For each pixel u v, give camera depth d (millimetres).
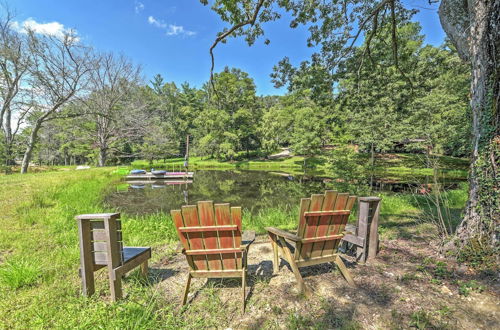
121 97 23062
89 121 23516
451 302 2000
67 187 9336
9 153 21125
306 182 15602
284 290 2297
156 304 2080
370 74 6645
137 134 23641
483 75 2693
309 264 2363
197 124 36562
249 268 2838
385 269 2652
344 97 7090
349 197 2311
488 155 2637
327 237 2330
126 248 2555
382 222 4812
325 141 20922
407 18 5684
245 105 33625
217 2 4945
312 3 5379
